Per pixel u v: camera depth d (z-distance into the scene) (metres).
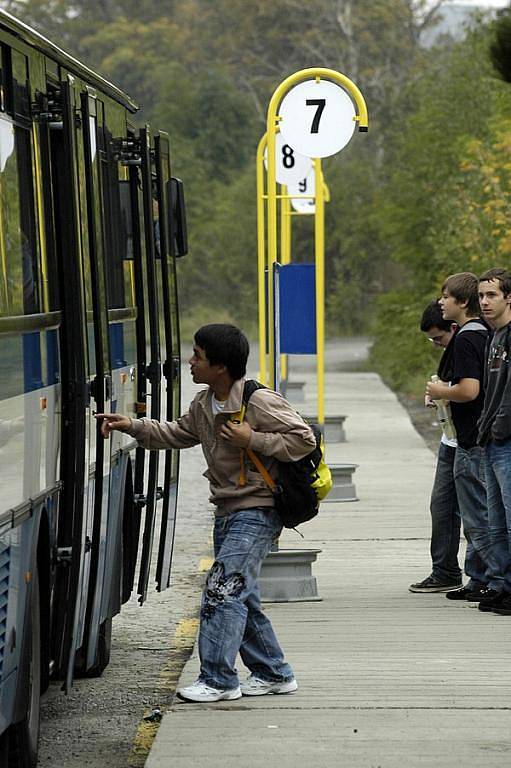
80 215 20.11
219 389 19.94
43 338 19.31
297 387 78.44
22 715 18.34
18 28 18.61
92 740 20.95
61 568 20.38
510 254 68.50
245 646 21.30
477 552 28.19
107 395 21.22
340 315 164.00
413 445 58.12
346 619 26.91
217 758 18.33
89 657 21.70
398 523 38.78
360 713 20.31
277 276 31.94
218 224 181.12
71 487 20.58
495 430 26.61
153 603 31.06
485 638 25.12
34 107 19.56
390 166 146.25
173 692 23.72
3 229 17.44
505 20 46.59
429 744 18.88
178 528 41.38
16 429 17.55
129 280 25.91
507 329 26.61
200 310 177.00
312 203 57.28
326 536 36.84
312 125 33.81
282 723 19.81
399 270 160.00
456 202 78.25
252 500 20.09
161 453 54.81
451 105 97.88
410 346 96.56
